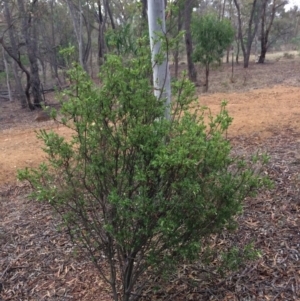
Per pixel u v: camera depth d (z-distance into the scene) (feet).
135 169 7.34
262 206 12.70
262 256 10.39
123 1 55.67
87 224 8.50
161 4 10.73
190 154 6.83
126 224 7.65
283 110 25.07
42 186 7.98
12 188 17.12
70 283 10.58
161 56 7.86
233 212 7.63
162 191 7.29
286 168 14.90
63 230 12.89
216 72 61.16
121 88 7.22
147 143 7.11
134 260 8.69
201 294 9.43
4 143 25.13
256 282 9.56
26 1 49.62
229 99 32.09
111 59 7.39
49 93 62.23
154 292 9.44
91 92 7.33
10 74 64.80
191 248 7.59
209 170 7.27
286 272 9.76
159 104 7.76
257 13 79.66
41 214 14.37
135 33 25.53
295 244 10.73
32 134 26.99
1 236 13.20
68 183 8.00
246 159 16.14
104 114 7.29
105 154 7.63
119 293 9.77
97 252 11.46
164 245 7.74
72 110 7.32
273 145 18.13
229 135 20.44
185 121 7.38
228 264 8.80
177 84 8.05
